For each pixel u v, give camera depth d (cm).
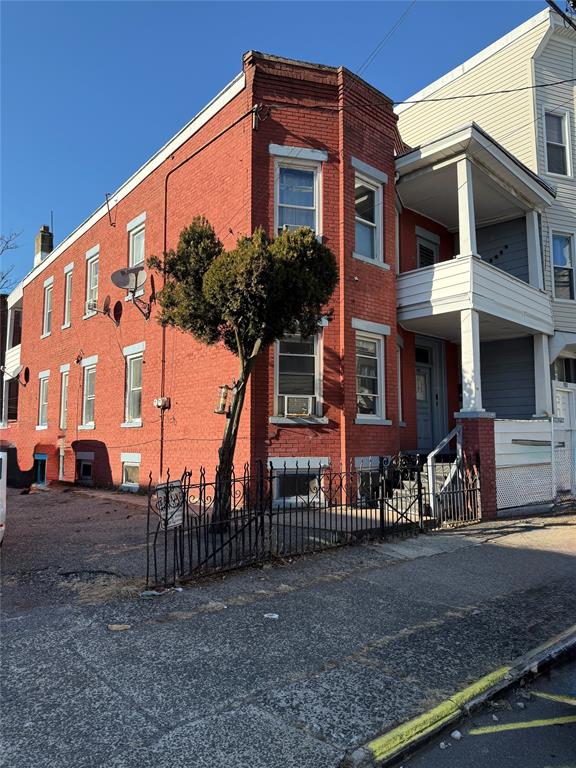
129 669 399
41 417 2008
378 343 1195
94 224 1695
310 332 787
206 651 434
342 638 471
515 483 1153
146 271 1395
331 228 1118
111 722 330
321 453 1059
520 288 1313
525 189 1366
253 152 1074
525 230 1479
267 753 306
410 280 1230
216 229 1162
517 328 1357
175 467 1232
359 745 317
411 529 908
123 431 1449
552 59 1622
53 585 590
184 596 564
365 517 949
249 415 1013
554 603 586
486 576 682
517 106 1611
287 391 1065
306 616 520
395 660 432
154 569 638
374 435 1133
